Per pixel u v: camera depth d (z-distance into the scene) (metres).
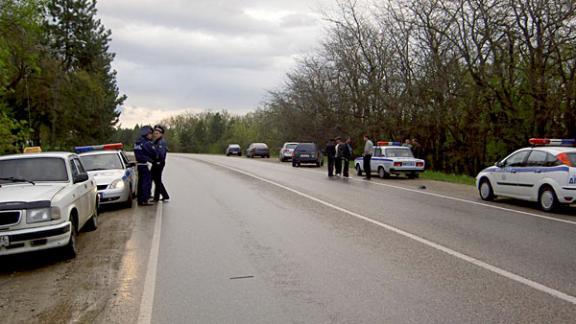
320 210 11.23
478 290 5.25
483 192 13.16
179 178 21.27
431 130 29.03
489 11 23.03
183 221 10.01
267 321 4.50
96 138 42.44
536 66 21.52
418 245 7.48
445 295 5.11
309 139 49.59
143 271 6.35
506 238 7.96
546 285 5.41
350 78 37.88
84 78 37.34
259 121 75.38
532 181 11.28
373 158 21.81
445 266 6.25
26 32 20.80
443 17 26.02
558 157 10.72
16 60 25.69
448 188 16.38
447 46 26.25
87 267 6.66
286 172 24.94
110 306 5.07
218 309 4.85
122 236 8.70
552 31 20.77
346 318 4.52
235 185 17.62
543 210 11.01
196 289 5.51
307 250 7.24
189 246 7.68
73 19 39.59
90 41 39.88
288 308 4.82
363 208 11.53
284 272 6.10
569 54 20.97
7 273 6.52
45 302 5.28
